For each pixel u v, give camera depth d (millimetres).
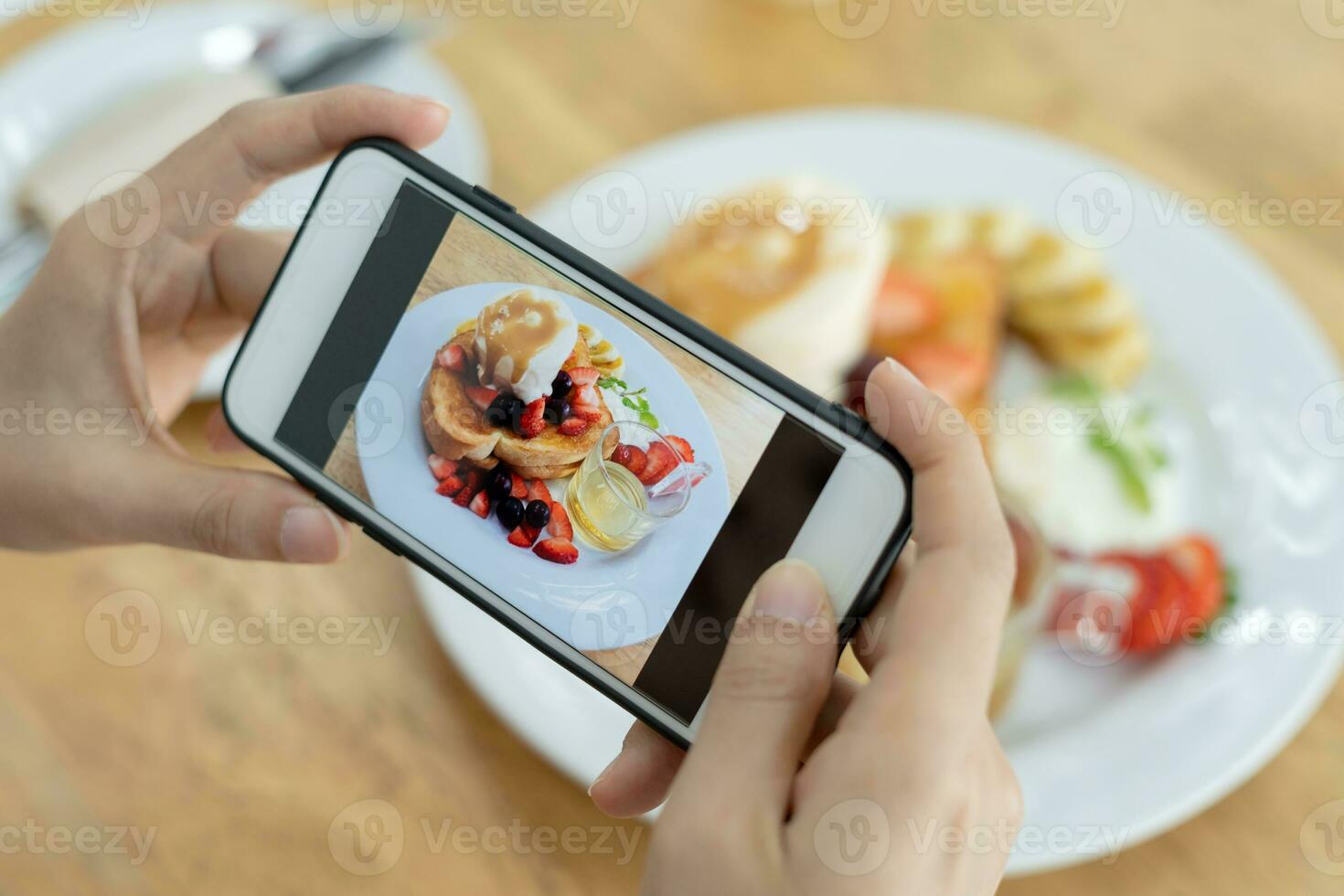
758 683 320
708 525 345
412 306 354
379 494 357
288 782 413
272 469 434
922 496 334
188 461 375
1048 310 458
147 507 369
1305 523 421
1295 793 398
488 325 351
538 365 350
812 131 468
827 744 311
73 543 385
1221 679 400
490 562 354
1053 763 393
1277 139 469
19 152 463
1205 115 474
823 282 450
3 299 440
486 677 400
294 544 360
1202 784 386
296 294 357
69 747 417
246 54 479
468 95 482
